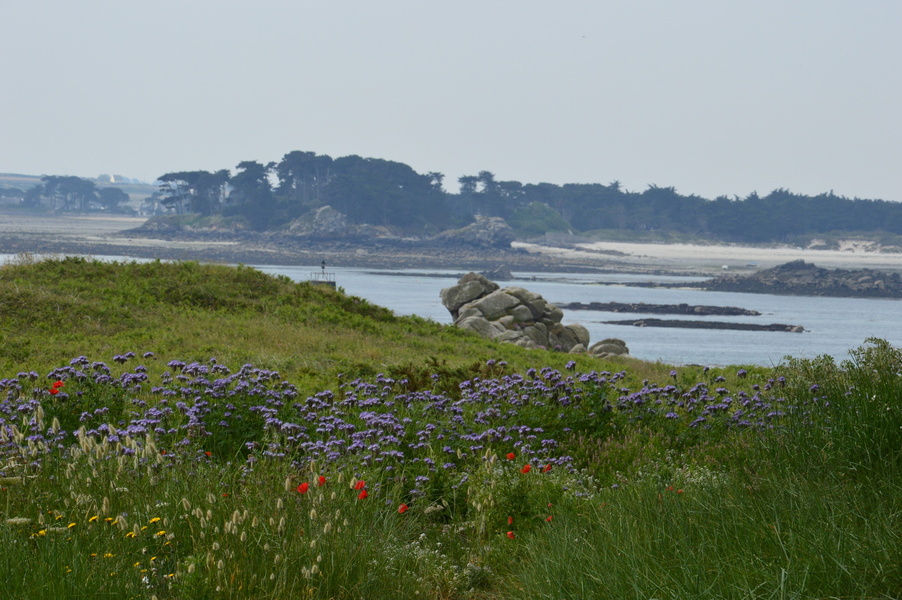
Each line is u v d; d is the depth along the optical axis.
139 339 35.50
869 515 9.73
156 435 15.36
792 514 9.95
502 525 13.80
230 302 46.69
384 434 16.48
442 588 11.48
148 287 45.75
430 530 13.68
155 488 11.75
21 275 44.69
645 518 11.23
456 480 15.23
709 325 186.00
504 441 17.48
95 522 10.70
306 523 10.83
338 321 47.31
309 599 9.56
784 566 8.59
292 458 14.96
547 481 14.85
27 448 13.07
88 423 17.30
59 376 19.11
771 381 20.47
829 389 14.66
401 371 25.80
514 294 73.75
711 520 10.55
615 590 9.06
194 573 9.26
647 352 133.00
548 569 10.23
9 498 11.31
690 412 20.05
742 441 15.97
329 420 17.11
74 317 38.09
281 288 51.47
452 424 18.03
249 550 10.15
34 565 9.22
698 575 8.52
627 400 20.02
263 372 20.81
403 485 14.52
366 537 11.24
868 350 15.71
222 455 16.48
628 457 17.28
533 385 20.53
